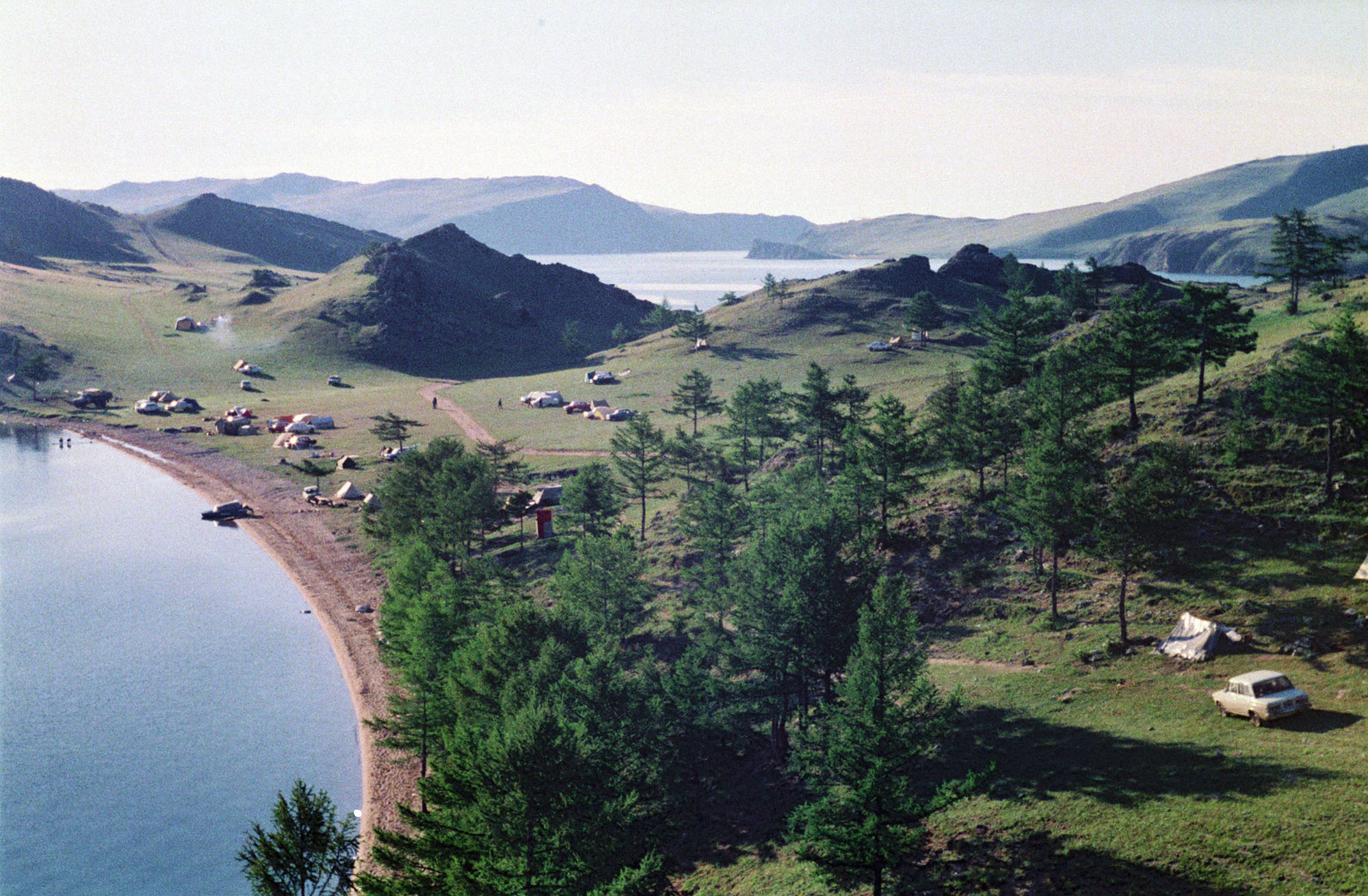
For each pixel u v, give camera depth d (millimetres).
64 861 59188
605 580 71312
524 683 51938
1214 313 79375
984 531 77375
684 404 151125
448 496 97312
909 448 78250
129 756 71812
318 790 66500
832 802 41188
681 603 80875
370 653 88938
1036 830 40094
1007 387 102438
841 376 177875
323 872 35125
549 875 38312
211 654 90375
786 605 56719
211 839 61969
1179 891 33875
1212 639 53406
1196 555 64562
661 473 113812
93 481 156875
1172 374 91250
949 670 59781
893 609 44094
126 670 86875
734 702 59062
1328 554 59688
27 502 144375
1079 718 49562
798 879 43688
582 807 41781
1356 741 40750
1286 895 32188
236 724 76500
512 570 97812
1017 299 119438
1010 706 52812
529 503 117438
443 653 62375
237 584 109375
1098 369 84750
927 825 43062
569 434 157500
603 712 51375
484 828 38438
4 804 65438
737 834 50750
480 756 40719
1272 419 73812
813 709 58969
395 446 158625
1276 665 50250
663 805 53000
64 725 76688
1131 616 60500
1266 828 35938
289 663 87875
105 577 111375
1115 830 38438
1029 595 67500
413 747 64500
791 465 109688
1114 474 74438
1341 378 60188
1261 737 43188
